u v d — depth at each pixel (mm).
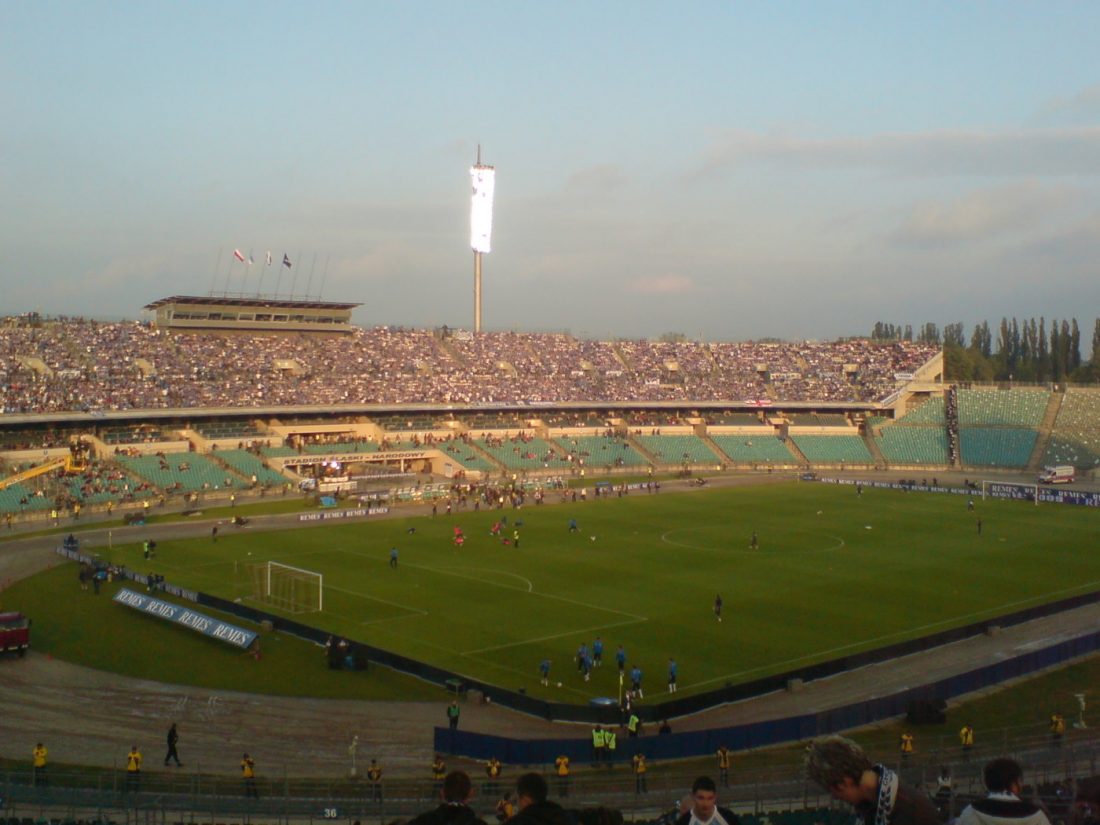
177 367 170625
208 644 71688
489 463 178375
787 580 93812
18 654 67562
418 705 59375
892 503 149125
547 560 103375
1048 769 45125
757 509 142125
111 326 179500
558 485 165875
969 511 141000
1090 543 115000
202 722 55688
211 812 40688
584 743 49844
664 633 74875
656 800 42469
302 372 182875
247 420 171125
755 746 52406
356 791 45062
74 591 87625
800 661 67938
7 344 161750
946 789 40906
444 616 79812
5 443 141125
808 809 39281
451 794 12211
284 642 72688
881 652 68188
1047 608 81000
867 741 52344
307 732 54469
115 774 45625
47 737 52656
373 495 147625
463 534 119562
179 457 152250
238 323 191750
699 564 101500
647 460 192750
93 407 149500
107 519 127688
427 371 198250
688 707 57781
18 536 115188
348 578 94000
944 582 93125
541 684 62875
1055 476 172750
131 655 68500
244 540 114312
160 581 87000
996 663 64562
